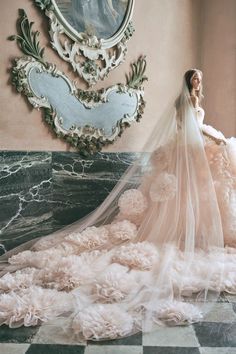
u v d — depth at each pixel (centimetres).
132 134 349
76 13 295
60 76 288
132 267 210
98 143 318
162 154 262
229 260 221
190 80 274
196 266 210
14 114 264
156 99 367
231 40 385
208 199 242
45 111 281
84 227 269
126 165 342
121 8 328
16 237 270
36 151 278
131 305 175
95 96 312
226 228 244
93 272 207
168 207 244
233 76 387
